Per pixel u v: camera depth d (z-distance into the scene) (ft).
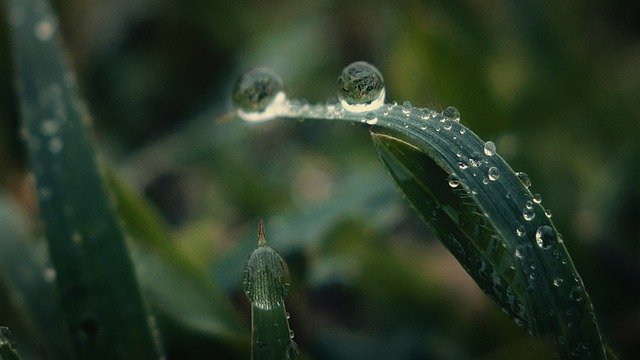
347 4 0.69
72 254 0.39
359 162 0.58
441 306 0.50
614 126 0.54
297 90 0.68
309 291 0.50
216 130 0.61
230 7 0.76
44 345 0.41
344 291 0.51
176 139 0.62
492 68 0.56
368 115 0.39
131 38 0.74
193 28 0.75
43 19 0.41
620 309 0.48
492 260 0.37
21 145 0.54
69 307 0.39
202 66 0.74
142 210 0.44
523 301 0.37
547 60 0.56
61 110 0.40
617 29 0.65
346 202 0.49
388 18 0.56
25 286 0.42
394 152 0.38
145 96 0.71
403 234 0.54
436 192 0.38
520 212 0.37
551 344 0.36
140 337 0.39
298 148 0.63
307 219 0.49
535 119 0.54
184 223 0.58
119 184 0.43
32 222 0.51
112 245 0.39
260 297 0.37
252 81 0.41
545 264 0.37
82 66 0.72
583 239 0.50
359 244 0.49
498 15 0.58
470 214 0.37
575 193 0.51
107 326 0.39
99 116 0.69
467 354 0.47
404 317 0.50
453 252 0.37
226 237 0.54
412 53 0.52
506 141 0.51
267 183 0.59
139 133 0.70
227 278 0.47
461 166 0.37
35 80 0.40
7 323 0.43
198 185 0.61
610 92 0.56
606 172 0.52
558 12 0.60
